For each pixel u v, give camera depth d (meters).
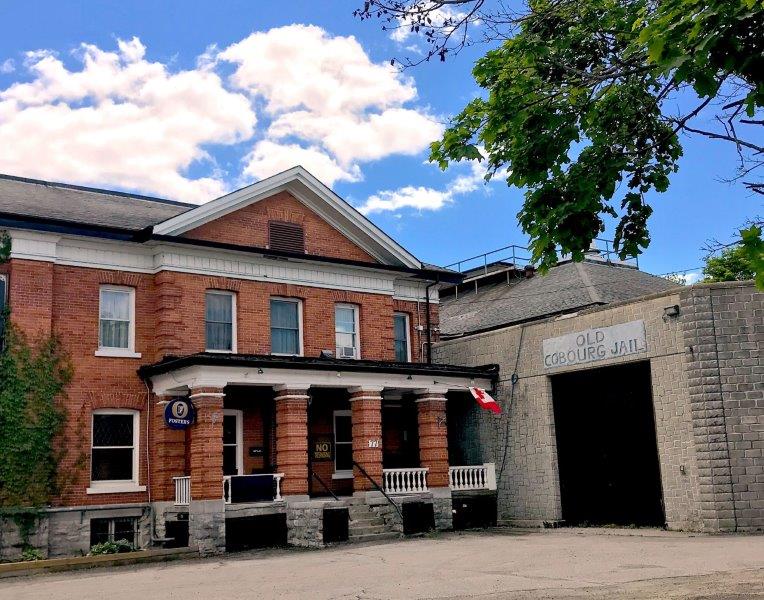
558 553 16.98
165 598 13.16
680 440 21.14
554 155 7.79
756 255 5.36
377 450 23.73
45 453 20.83
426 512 24.00
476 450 27.17
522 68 8.20
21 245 21.31
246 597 12.92
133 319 23.11
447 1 7.54
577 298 29.86
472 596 11.98
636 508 23.00
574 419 24.98
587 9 8.13
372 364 23.92
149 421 22.70
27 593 14.45
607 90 7.86
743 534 19.53
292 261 25.66
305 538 21.03
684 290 21.27
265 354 24.70
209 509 20.30
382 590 13.04
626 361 22.66
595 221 7.75
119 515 21.78
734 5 5.54
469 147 8.10
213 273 24.11
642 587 11.95
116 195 27.31
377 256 28.05
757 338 20.72
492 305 34.34
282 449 22.28
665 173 8.11
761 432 20.25
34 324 21.20
